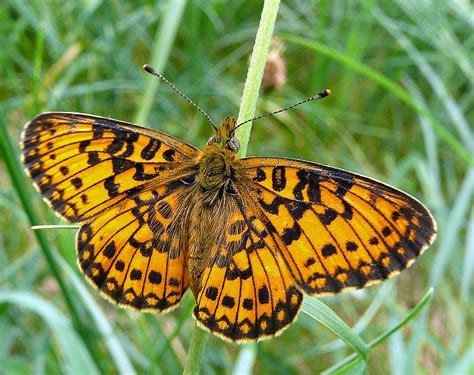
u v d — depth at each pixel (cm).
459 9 18
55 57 17
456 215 15
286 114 18
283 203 11
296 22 18
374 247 10
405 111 19
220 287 11
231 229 11
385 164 19
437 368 17
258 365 16
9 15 18
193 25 18
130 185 11
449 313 16
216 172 11
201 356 11
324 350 15
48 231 14
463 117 17
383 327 16
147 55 19
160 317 16
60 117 11
